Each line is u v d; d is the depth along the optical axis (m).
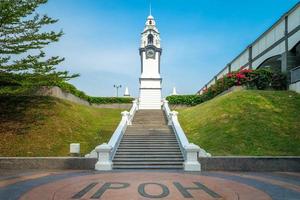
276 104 29.91
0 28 25.52
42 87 32.97
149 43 53.62
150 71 52.16
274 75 35.50
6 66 25.48
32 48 26.28
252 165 19.91
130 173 17.97
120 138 25.31
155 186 13.66
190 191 12.74
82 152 24.39
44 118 28.11
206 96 45.81
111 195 11.95
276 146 23.33
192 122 30.53
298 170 19.83
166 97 48.84
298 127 25.98
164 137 26.28
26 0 25.83
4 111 28.34
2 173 18.11
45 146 24.48
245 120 27.16
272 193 12.68
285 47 34.59
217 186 13.95
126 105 49.97
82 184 14.18
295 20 32.78
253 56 43.44
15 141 24.58
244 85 36.38
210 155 20.69
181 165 20.89
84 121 31.22
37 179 15.78
